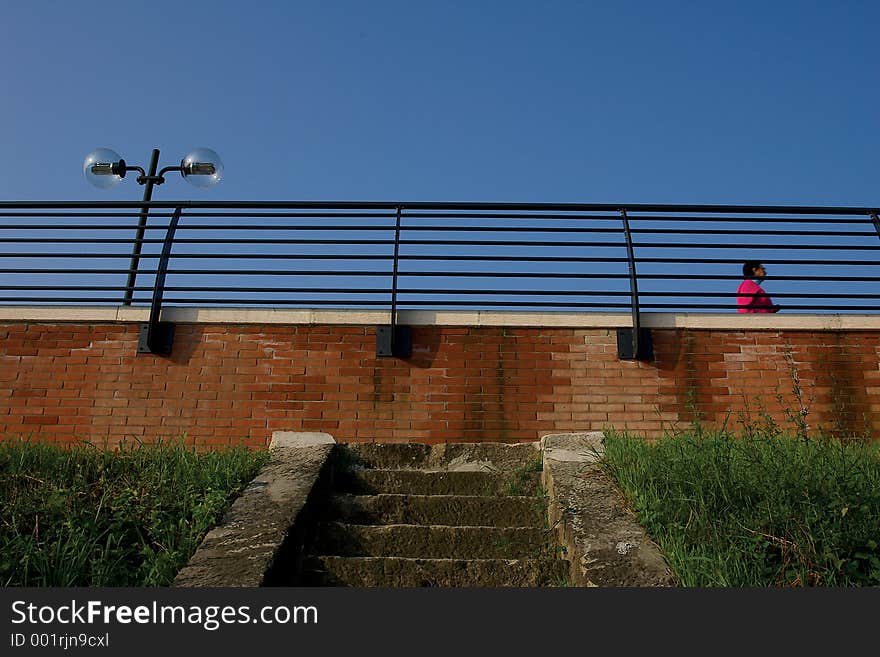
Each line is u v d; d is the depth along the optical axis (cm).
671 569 381
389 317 736
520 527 498
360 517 516
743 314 746
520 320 737
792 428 698
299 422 702
